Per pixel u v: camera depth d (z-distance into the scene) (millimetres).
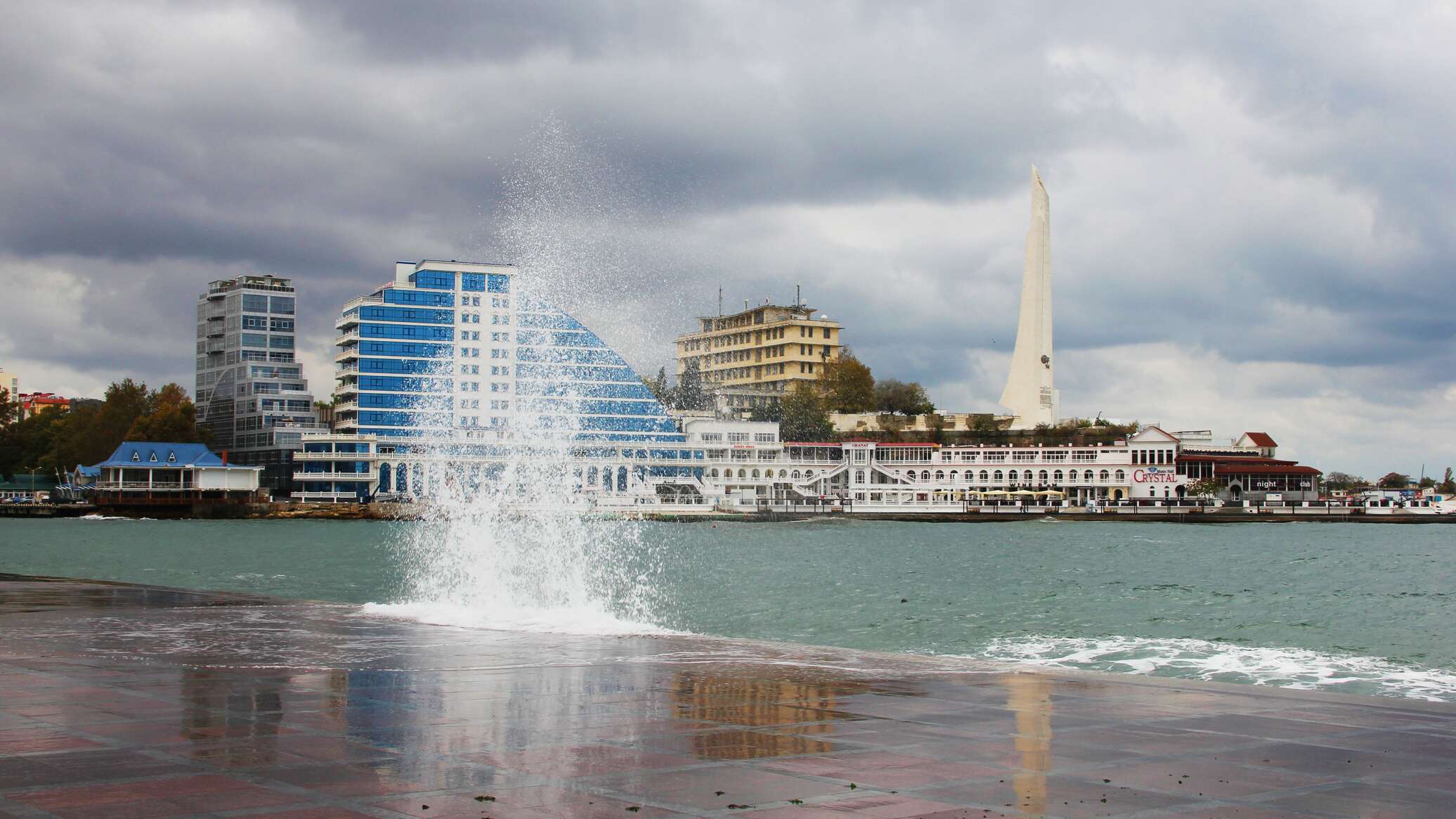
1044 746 16906
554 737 17094
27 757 15211
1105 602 76250
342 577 89125
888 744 16875
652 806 13164
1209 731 18203
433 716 18703
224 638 30172
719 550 128375
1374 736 17938
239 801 13008
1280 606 74500
